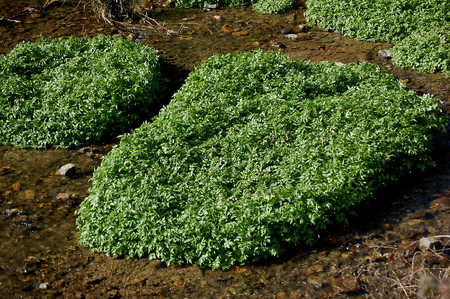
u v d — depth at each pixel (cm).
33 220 325
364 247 302
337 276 291
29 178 351
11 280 296
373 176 322
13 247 311
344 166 317
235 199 309
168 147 333
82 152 369
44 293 290
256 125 344
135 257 303
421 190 330
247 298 285
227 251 296
